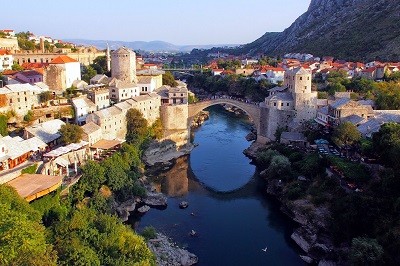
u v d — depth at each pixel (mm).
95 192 86625
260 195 106875
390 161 77938
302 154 112500
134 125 129750
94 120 113875
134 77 169250
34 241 48281
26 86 110312
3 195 57438
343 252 71562
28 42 198250
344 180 86875
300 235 81875
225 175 121312
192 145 150250
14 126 104188
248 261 74938
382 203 73812
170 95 152750
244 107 146250
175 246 78625
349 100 118438
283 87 153750
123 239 64875
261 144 143125
